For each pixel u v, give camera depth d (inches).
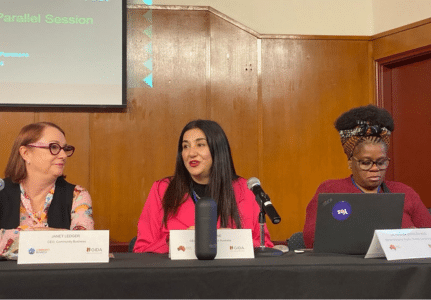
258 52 167.2
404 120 163.6
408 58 158.9
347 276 50.9
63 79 156.3
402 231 59.1
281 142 166.2
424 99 157.5
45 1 156.3
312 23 170.9
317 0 171.6
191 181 84.6
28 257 54.5
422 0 153.9
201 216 56.7
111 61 158.4
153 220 82.7
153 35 163.2
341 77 169.2
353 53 169.9
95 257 55.1
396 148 165.2
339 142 167.8
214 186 81.4
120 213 158.9
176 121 162.7
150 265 51.5
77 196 83.4
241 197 83.8
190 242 58.8
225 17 165.9
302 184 166.1
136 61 162.1
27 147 80.6
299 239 86.1
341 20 171.8
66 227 81.0
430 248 58.9
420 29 153.8
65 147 83.0
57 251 55.1
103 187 158.7
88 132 159.0
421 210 88.9
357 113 85.3
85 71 157.2
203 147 82.2
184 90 163.6
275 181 165.3
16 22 154.9
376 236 57.5
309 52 168.9
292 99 167.3
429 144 155.5
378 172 84.0
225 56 165.8
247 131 165.3
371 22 172.6
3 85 153.4
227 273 49.8
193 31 164.7
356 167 85.1
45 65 155.7
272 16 169.9
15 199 79.7
